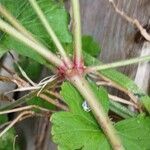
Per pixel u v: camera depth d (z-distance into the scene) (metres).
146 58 0.20
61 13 0.22
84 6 0.32
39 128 0.33
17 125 0.33
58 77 0.20
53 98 0.25
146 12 0.26
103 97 0.20
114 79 0.23
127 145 0.20
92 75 0.23
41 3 0.23
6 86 0.31
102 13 0.30
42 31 0.22
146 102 0.23
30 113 0.25
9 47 0.22
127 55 0.27
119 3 0.28
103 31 0.29
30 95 0.24
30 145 0.33
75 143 0.19
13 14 0.23
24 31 0.20
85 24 0.31
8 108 0.25
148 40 0.25
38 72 0.30
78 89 0.19
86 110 0.20
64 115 0.19
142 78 0.26
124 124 0.20
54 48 0.21
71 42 0.22
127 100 0.24
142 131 0.20
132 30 0.27
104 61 0.29
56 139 0.19
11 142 0.29
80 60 0.19
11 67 0.30
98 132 0.19
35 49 0.19
